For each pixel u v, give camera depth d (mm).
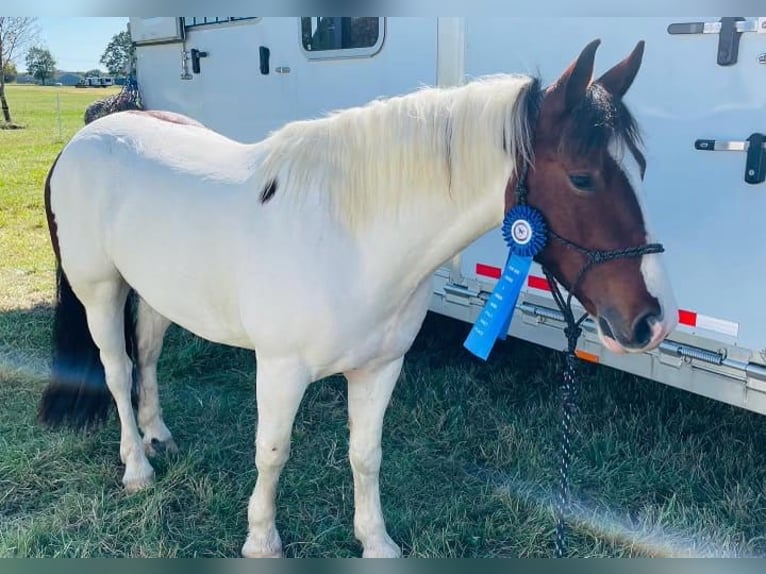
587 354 2748
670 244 2432
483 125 1623
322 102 3645
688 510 2514
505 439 2986
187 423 3189
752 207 2219
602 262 1503
